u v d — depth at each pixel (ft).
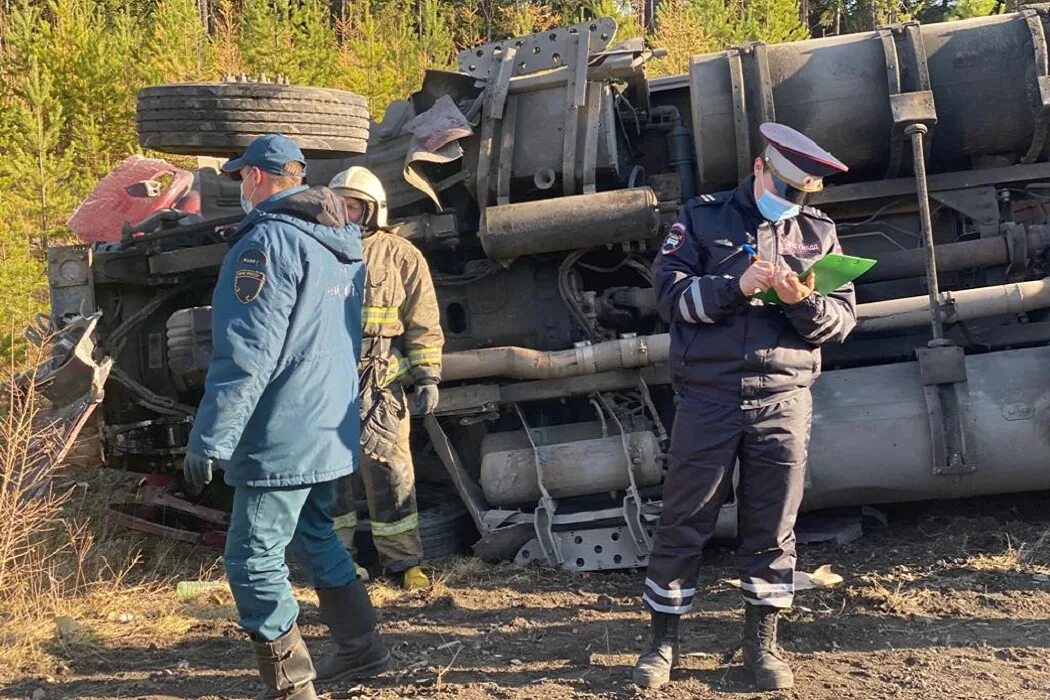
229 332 10.95
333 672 13.08
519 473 18.20
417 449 20.95
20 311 37.55
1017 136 18.75
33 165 49.90
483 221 18.79
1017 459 16.52
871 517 18.51
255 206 12.26
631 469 17.76
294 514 11.73
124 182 26.91
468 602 16.37
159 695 13.16
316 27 76.13
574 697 12.39
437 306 17.97
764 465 12.23
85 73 62.39
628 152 21.39
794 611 14.89
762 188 12.29
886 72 18.63
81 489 22.41
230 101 18.60
